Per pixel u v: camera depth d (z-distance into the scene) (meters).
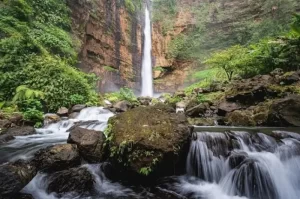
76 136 5.17
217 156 5.01
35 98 9.62
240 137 5.41
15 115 8.05
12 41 10.52
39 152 4.95
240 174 4.59
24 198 3.76
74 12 17.28
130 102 13.30
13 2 12.41
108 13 21.83
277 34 20.11
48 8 14.95
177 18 30.02
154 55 29.12
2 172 3.70
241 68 14.47
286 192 4.66
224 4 27.23
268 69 12.99
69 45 14.74
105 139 5.13
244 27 24.45
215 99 11.53
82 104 11.14
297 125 6.95
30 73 10.27
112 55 21.92
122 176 4.73
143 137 4.59
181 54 28.06
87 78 14.16
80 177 4.32
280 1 21.45
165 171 4.64
